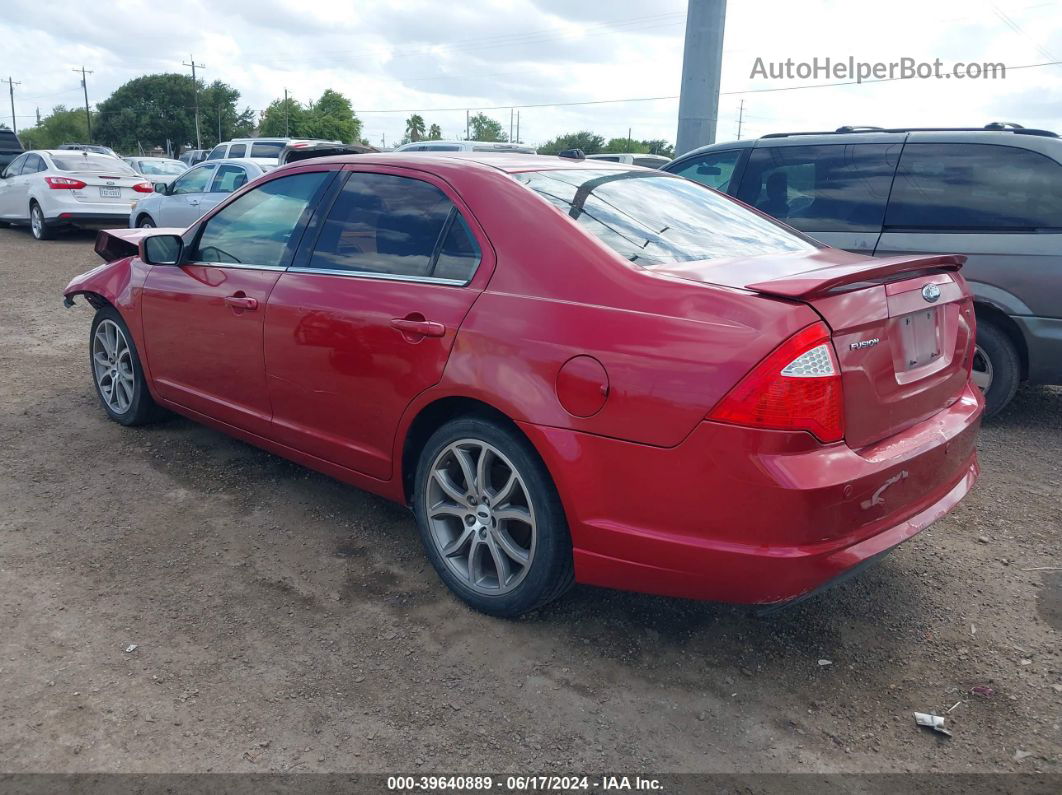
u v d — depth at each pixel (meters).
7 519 3.89
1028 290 5.20
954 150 5.48
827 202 5.93
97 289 5.02
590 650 3.03
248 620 3.15
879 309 2.71
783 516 2.46
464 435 3.12
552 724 2.65
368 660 2.94
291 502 4.19
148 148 91.44
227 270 4.16
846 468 2.52
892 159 5.69
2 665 2.83
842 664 2.99
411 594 3.38
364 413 3.47
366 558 3.66
